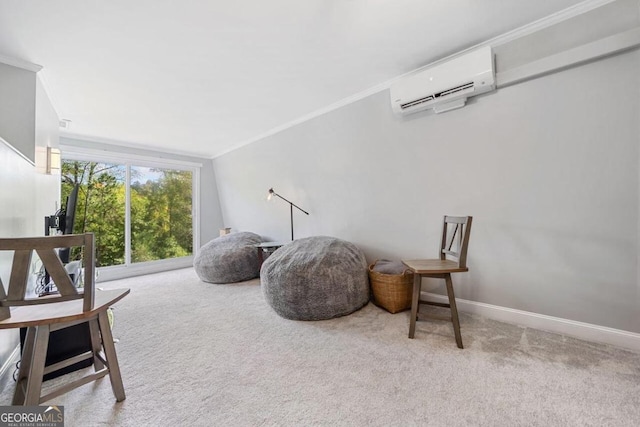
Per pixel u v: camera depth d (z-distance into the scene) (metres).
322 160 3.27
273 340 1.84
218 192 5.27
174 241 4.72
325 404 1.21
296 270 2.20
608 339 1.64
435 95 2.14
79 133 3.66
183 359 1.62
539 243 1.86
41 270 1.86
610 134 1.60
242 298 2.82
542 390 1.26
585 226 1.70
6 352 1.47
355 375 1.42
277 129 3.68
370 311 2.32
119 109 2.93
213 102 2.83
